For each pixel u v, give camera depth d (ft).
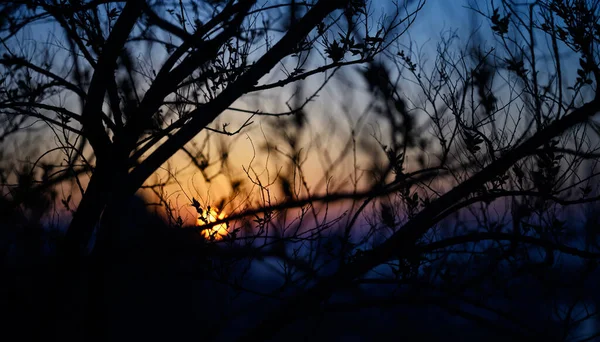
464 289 11.23
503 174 10.96
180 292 11.87
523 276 12.26
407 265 11.03
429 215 11.20
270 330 11.01
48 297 10.38
